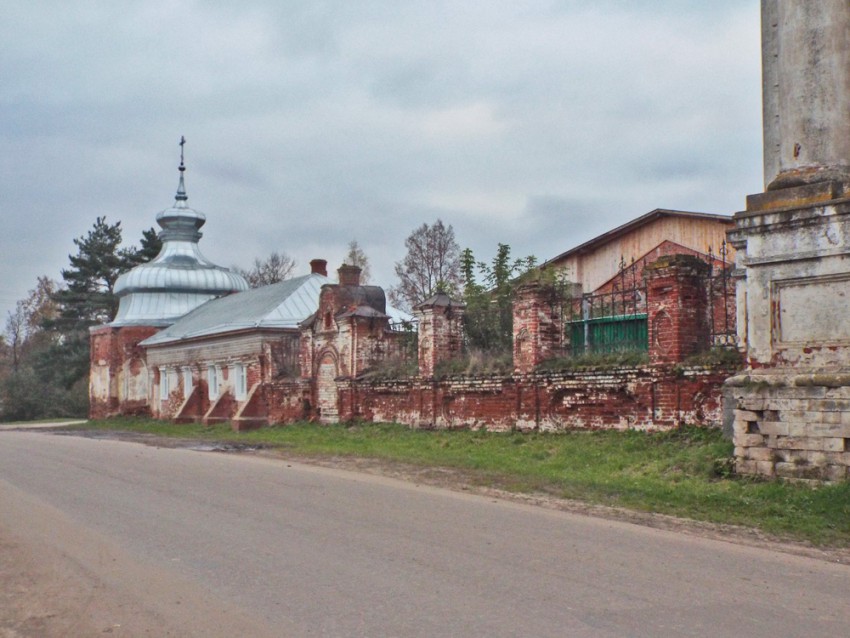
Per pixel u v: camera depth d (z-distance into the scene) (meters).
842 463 11.38
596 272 35.72
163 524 10.10
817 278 11.91
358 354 25.69
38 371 67.31
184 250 48.66
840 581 7.29
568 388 17.94
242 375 33.94
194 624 6.12
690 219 32.34
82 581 7.45
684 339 15.74
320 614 6.25
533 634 5.71
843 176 12.07
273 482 14.10
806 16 12.34
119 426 40.50
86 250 69.44
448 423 21.52
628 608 6.32
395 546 8.57
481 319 23.00
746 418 12.44
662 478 13.23
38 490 13.59
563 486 12.74
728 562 7.93
